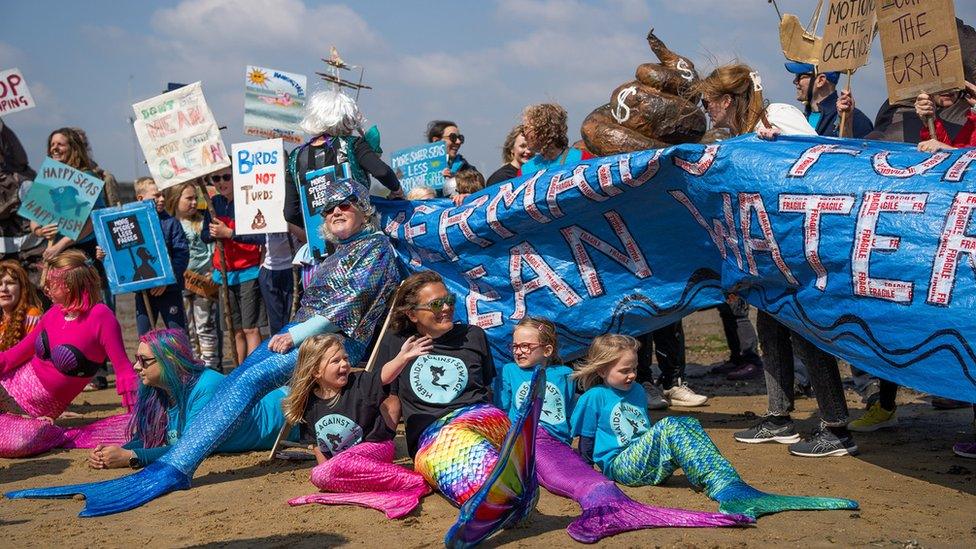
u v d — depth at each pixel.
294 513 5.04
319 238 6.75
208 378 6.46
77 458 6.76
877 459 5.91
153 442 6.52
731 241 5.68
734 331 9.53
